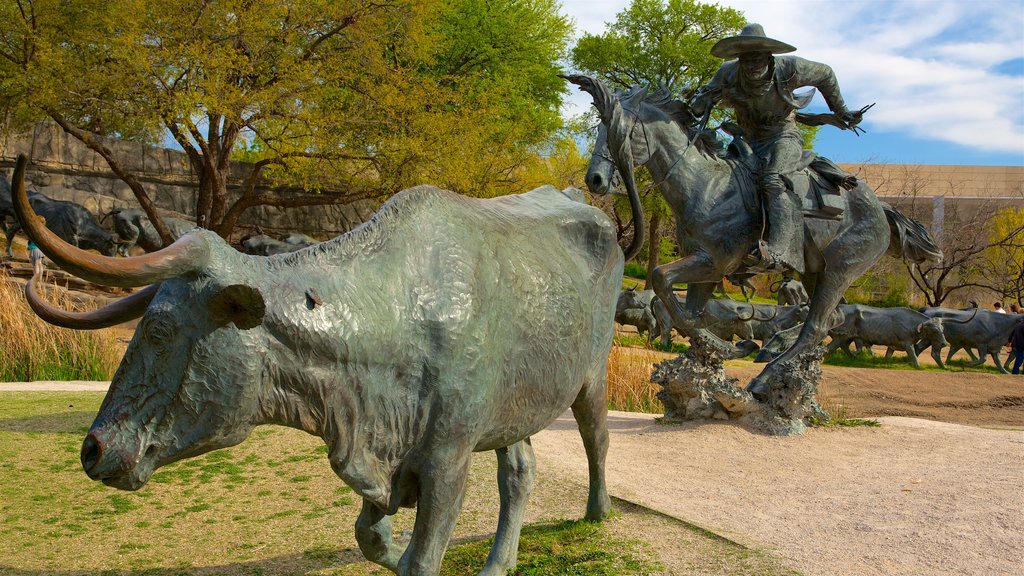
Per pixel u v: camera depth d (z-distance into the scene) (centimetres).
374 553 333
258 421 262
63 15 1788
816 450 760
